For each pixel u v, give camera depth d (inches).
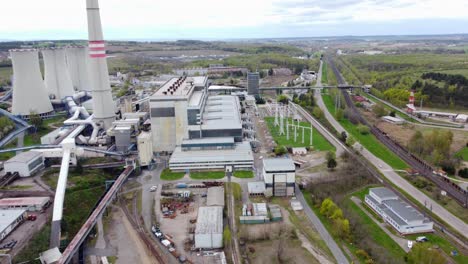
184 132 5954.7
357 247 3454.7
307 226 3833.7
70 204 4301.2
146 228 3860.7
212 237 3454.7
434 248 3383.4
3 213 3823.8
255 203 4291.3
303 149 6067.9
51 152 5472.4
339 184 4724.4
